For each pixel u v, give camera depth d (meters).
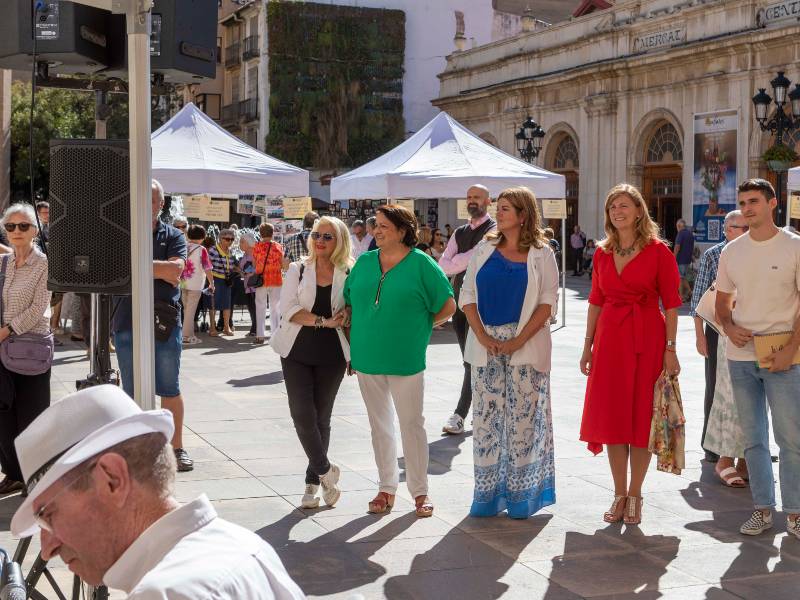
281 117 49.09
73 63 4.94
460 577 5.19
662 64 32.38
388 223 6.21
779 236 5.87
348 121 49.72
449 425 8.70
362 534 5.90
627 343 6.11
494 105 41.75
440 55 51.50
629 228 6.20
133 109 3.99
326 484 6.42
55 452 1.85
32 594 3.15
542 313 6.17
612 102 34.78
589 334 6.47
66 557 1.95
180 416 7.37
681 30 31.98
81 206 4.47
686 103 31.56
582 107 36.38
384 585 5.06
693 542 5.82
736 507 6.57
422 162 14.83
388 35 50.34
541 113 38.88
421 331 6.29
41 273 6.68
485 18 52.09
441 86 46.09
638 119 33.81
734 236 7.32
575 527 6.09
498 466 6.31
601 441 6.13
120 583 1.87
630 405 6.11
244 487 6.89
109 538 1.87
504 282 6.20
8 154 28.77
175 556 1.82
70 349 14.02
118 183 4.46
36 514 1.89
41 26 4.65
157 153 13.88
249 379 11.75
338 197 15.92
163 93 5.25
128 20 3.95
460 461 7.75
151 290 4.07
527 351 6.18
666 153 33.25
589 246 35.38
